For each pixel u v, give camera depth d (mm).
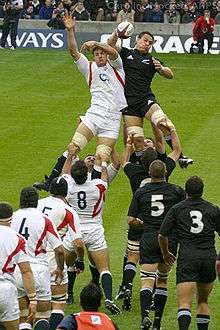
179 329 49562
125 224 74375
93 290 41094
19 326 48125
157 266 53438
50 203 53438
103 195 57250
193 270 49938
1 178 85812
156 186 53812
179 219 50562
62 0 151125
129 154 59125
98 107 63688
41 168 89000
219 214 50688
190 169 89688
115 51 62594
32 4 153375
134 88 63625
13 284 47375
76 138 63625
